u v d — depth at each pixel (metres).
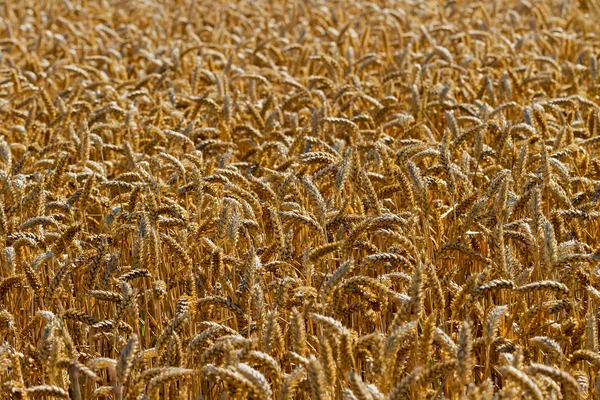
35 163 7.76
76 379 4.66
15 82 10.90
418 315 4.48
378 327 5.55
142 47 14.73
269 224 6.16
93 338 5.56
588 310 5.28
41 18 18.78
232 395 4.16
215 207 6.30
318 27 16.08
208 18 18.05
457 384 4.20
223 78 10.31
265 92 11.62
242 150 9.62
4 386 4.31
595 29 16.19
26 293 6.00
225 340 4.41
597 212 5.82
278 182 6.80
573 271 5.03
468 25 15.93
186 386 4.61
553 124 8.51
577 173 7.04
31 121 9.28
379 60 11.88
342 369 4.30
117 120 10.26
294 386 4.18
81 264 5.68
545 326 5.21
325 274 5.41
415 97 9.07
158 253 5.43
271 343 4.51
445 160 5.99
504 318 5.18
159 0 21.27
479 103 9.45
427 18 17.75
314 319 4.36
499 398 4.03
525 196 5.88
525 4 17.77
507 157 7.60
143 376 4.23
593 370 4.99
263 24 16.23
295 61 13.12
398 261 5.07
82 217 6.39
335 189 5.82
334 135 8.97
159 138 8.62
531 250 5.30
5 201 7.02
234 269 5.55
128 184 6.58
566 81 11.70
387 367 4.17
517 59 11.98
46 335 4.38
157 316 5.57
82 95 11.07
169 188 6.89
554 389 4.27
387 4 19.09
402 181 5.73
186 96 10.67
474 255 5.32
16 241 5.72
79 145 7.89
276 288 5.23
